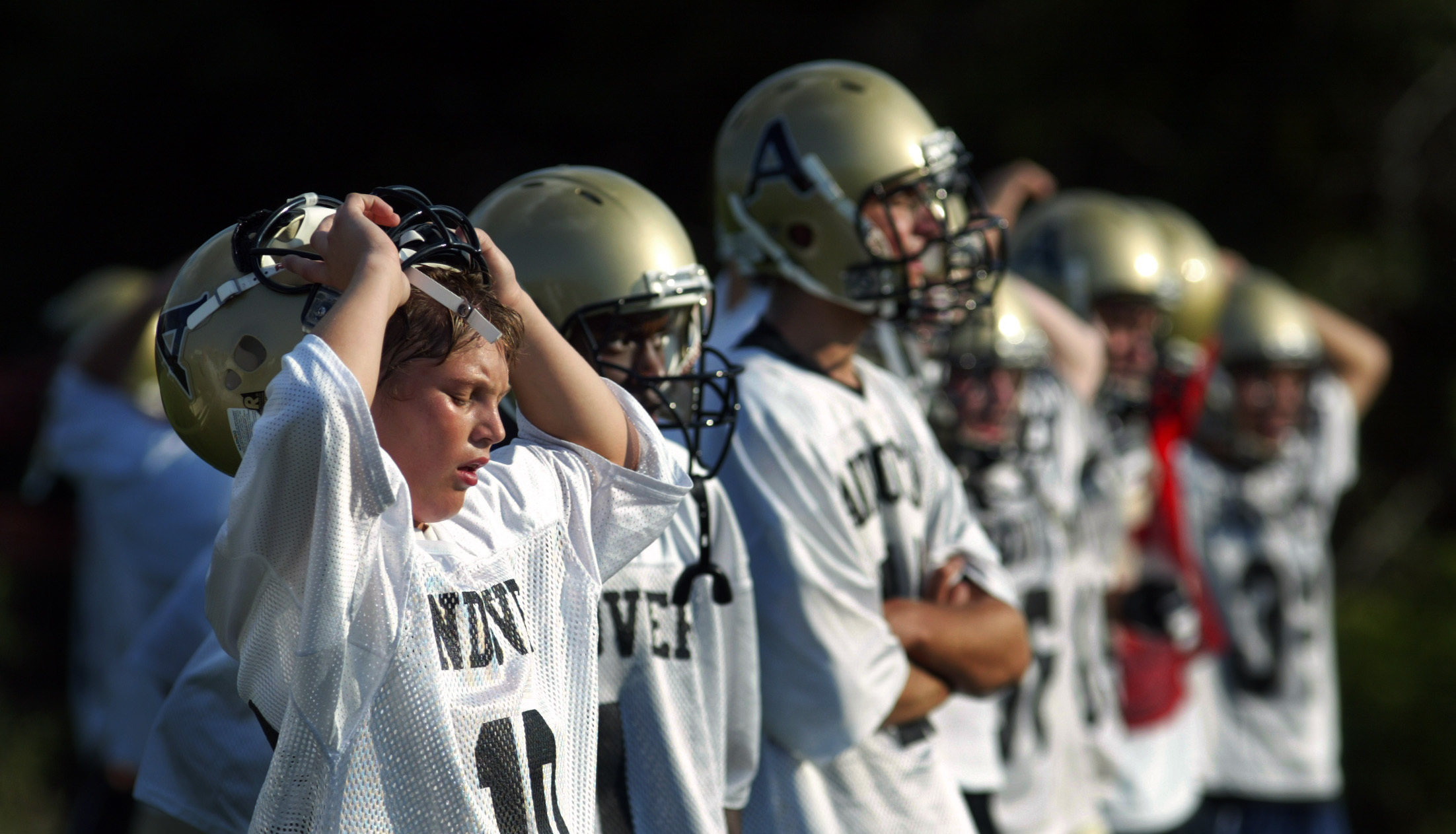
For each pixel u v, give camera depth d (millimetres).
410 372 6945
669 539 9562
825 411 10953
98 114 37250
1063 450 17547
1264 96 37156
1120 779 20000
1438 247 39969
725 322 12742
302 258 7242
